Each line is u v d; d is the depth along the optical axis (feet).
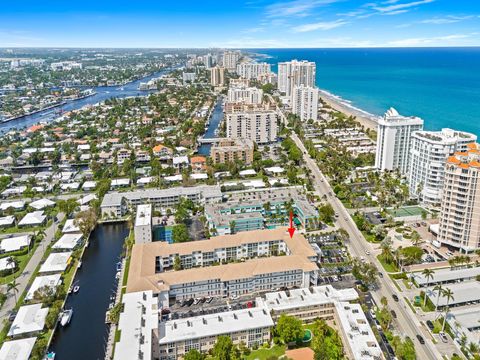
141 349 645.51
